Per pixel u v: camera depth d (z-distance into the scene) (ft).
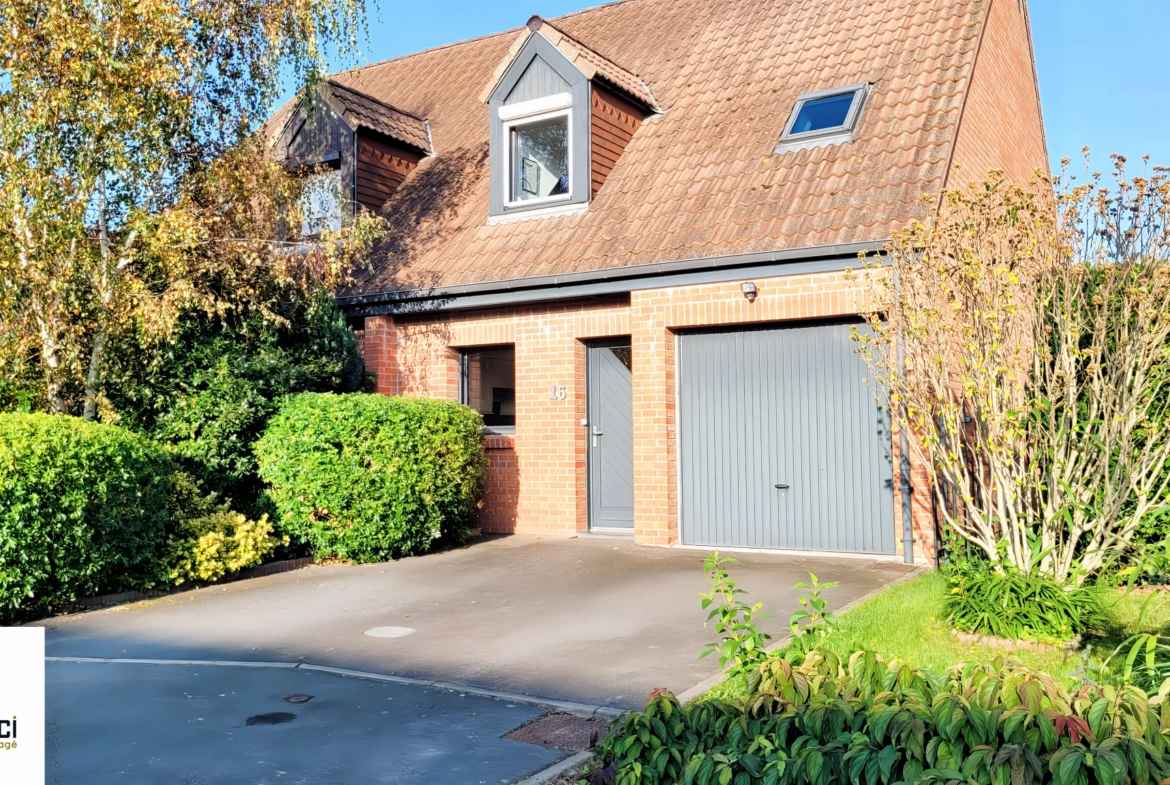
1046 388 24.08
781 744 12.32
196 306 35.22
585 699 18.54
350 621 25.95
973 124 40.50
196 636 24.44
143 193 35.94
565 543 39.50
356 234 40.04
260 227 38.86
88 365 35.37
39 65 32.37
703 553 35.99
